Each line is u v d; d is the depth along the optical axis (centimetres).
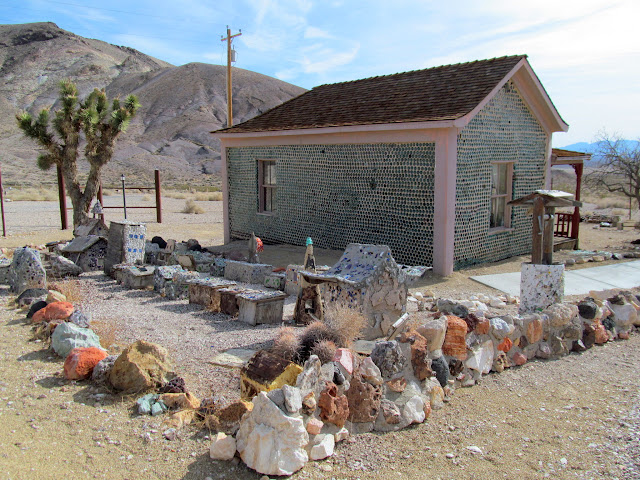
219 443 434
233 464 431
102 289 1061
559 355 720
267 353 539
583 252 1455
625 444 496
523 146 1359
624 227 2094
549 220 795
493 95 1180
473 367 625
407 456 463
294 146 1488
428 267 1134
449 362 607
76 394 542
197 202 3612
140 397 529
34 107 13012
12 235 1847
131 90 13100
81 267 1251
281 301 840
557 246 1512
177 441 459
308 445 453
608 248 1574
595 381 643
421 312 862
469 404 571
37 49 16575
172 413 504
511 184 1346
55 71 15425
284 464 422
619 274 1183
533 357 709
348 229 1366
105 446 447
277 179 1560
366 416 495
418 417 520
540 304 789
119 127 1745
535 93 1331
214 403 501
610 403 583
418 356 546
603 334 773
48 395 537
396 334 625
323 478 425
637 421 541
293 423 428
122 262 1160
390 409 508
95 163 1752
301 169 1477
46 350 668
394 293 738
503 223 1367
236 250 1395
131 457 433
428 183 1168
